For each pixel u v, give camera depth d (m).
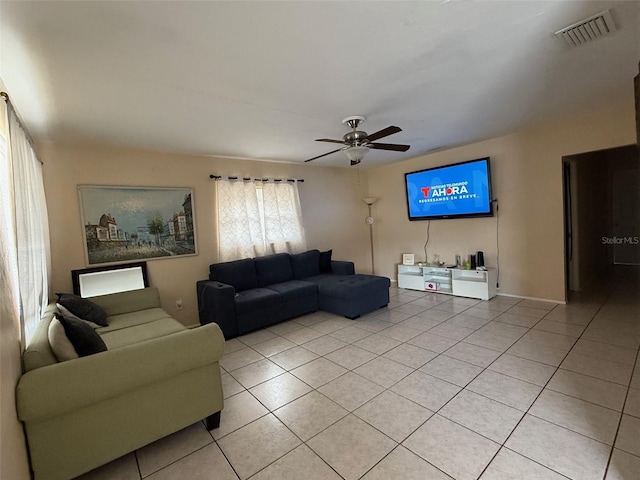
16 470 1.29
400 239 5.88
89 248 3.42
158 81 2.12
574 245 4.64
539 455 1.63
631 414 1.89
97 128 2.91
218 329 2.01
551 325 3.34
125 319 3.04
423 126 3.55
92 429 1.62
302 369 2.74
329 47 1.83
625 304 3.85
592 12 1.65
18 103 2.28
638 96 1.53
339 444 1.80
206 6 1.42
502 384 2.30
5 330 1.39
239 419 2.10
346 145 3.27
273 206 4.89
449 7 1.55
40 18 1.44
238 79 2.15
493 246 4.58
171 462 1.75
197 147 3.79
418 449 1.73
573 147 3.71
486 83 2.49
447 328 3.48
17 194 1.83
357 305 3.96
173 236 3.99
